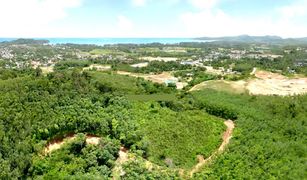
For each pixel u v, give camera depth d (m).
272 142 77.56
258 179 62.41
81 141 68.75
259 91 124.88
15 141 67.94
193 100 108.88
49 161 65.69
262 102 106.12
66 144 69.06
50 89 90.38
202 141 78.62
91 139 73.81
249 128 87.19
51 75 104.81
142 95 113.25
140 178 61.84
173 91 131.75
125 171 64.44
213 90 122.06
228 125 92.69
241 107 100.88
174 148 73.94
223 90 122.81
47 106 79.75
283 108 99.38
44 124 72.19
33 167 64.25
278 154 70.69
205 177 64.88
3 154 65.88
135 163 65.62
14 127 71.44
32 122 73.00
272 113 97.44
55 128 72.62
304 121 91.06
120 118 79.62
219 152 74.94
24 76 109.75
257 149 73.19
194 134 80.69
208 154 74.69
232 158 70.44
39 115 75.69
